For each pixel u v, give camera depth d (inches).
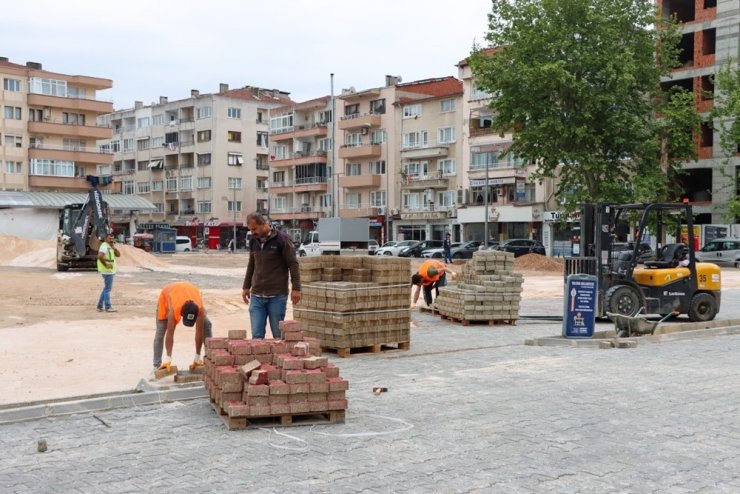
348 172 3046.3
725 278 1354.6
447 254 1946.4
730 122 1935.3
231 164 3627.0
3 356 458.9
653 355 488.4
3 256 1702.8
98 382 384.8
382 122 2896.2
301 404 295.4
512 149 1622.8
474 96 2539.4
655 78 1601.9
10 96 2878.9
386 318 490.3
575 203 1552.7
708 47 2047.2
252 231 385.7
